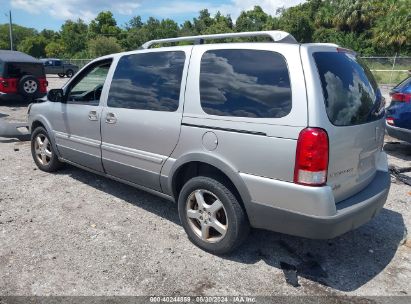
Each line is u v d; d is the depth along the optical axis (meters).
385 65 26.28
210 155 3.33
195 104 3.48
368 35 45.56
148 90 3.94
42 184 5.23
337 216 2.88
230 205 3.28
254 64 3.18
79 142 4.80
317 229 2.89
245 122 3.11
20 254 3.47
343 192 3.12
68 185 5.20
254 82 3.13
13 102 13.78
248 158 3.09
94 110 4.49
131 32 82.88
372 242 3.86
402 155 7.32
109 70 4.43
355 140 3.12
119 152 4.24
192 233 3.66
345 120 3.04
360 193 3.32
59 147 5.21
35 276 3.16
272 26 50.19
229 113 3.23
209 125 3.32
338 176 3.01
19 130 8.20
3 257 3.42
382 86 22.89
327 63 3.08
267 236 3.90
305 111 2.83
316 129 2.80
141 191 5.04
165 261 3.41
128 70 4.22
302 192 2.85
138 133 3.98
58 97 5.12
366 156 3.39
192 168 3.70
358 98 3.27
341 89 3.09
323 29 47.97
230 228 3.32
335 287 3.12
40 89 13.14
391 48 39.56
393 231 4.09
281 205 2.98
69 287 3.03
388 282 3.21
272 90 3.02
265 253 3.59
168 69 3.79
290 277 3.19
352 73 3.35
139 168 4.05
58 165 5.61
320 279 3.22
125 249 3.59
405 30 38.31
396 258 3.58
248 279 3.19
